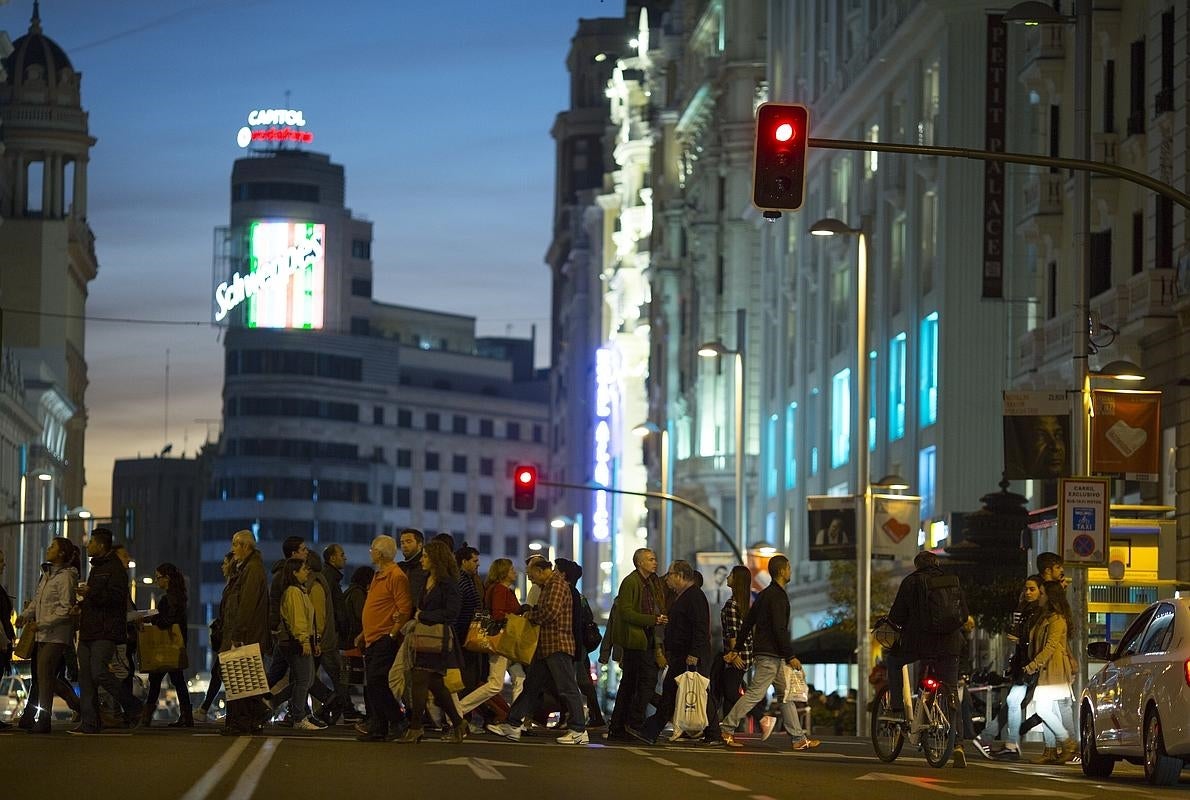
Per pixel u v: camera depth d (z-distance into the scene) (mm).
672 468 166750
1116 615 62094
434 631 37281
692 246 156875
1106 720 35219
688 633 41406
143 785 26188
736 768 33312
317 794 25391
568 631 39688
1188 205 38719
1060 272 76938
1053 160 38469
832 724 81125
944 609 35594
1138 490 68750
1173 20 66812
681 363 167375
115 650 41625
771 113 37812
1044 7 50594
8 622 41719
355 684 47125
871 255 106875
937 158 92625
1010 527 68688
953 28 91125
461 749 35625
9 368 184375
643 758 35250
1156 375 66875
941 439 90250
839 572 89125
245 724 39438
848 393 113250
